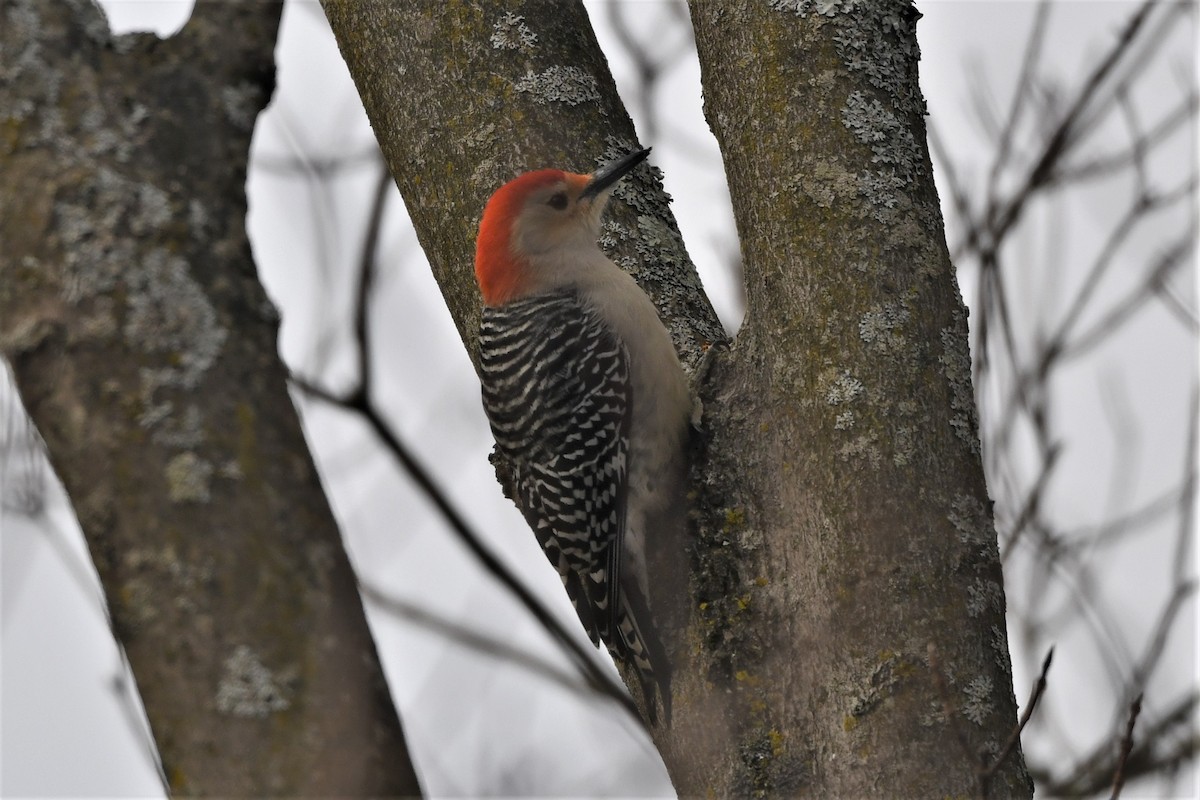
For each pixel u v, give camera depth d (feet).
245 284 18.93
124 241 18.33
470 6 33.45
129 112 19.13
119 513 17.51
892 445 25.88
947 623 24.91
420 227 34.60
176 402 17.81
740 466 27.89
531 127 33.35
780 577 26.63
